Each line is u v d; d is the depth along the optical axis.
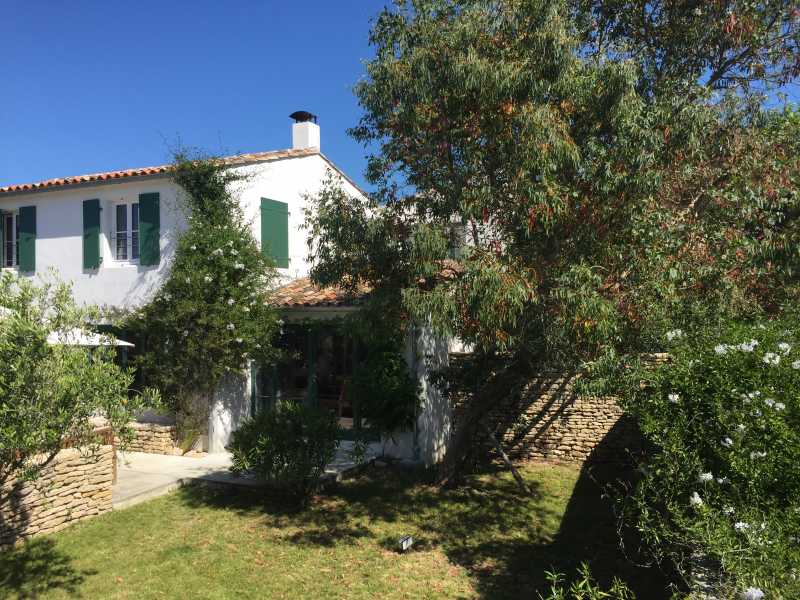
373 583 6.75
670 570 6.57
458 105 7.38
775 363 4.32
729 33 9.00
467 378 10.13
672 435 4.25
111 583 6.64
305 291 13.76
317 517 8.91
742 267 6.88
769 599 2.96
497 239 7.28
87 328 6.23
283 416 9.30
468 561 7.36
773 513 3.43
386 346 11.41
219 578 6.82
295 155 15.17
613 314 6.06
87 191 14.32
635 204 6.48
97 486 8.87
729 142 8.08
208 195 12.79
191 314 12.12
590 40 9.88
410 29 7.76
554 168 6.48
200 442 12.68
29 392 5.19
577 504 9.41
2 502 7.47
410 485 10.45
